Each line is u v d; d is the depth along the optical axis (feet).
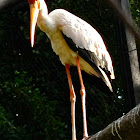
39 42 40.86
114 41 33.17
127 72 31.12
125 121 17.52
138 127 17.08
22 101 41.50
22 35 42.86
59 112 40.40
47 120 40.22
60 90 40.06
